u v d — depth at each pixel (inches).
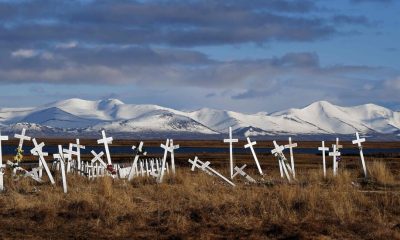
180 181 1151.6
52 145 6742.1
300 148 7003.0
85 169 1264.8
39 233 690.2
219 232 687.7
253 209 791.7
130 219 749.3
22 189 1019.3
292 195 845.8
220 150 5713.6
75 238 668.1
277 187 964.0
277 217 747.4
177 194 935.7
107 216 762.8
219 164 2194.9
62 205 833.5
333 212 768.9
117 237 671.1
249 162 2433.6
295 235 663.1
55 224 731.4
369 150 6688.0
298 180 1162.0
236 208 792.9
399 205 831.1
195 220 747.4
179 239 657.0
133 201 874.8
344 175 1173.7
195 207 815.7
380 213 765.3
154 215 773.3
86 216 770.8
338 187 989.8
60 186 1049.5
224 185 1081.4
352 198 863.1
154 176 1243.8
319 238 651.5
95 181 1120.8
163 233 687.1
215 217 750.5
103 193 925.2
